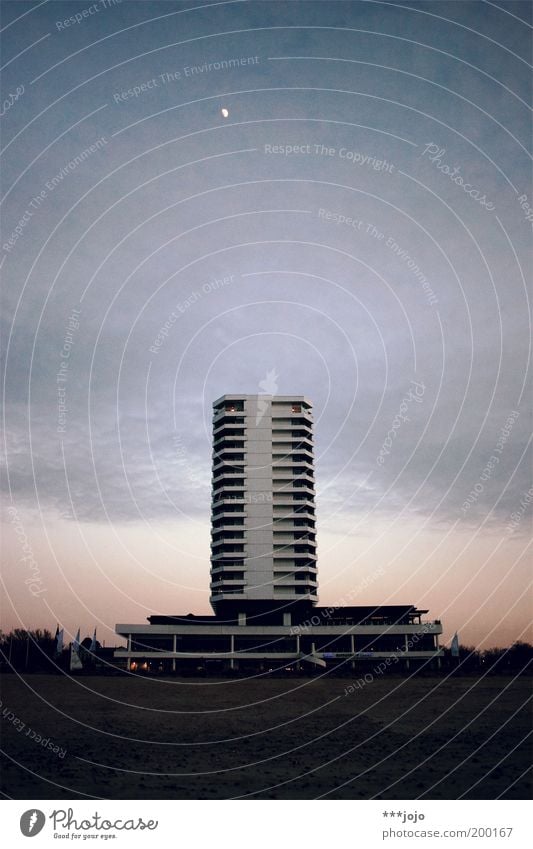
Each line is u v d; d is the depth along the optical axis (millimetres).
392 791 32531
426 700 72938
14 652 116562
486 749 43156
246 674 107125
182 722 58781
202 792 32188
